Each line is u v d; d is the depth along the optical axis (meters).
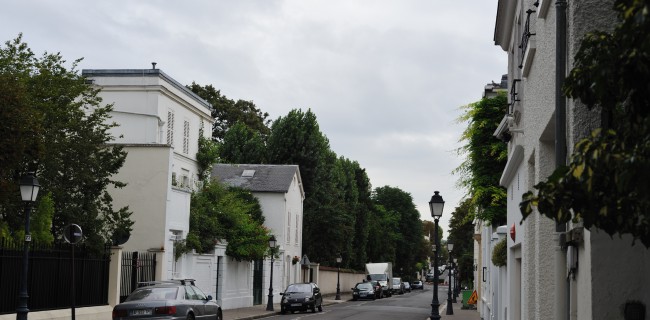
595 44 4.47
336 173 70.69
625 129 4.16
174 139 37.66
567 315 6.98
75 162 23.97
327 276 66.94
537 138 9.71
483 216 25.72
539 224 9.79
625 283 5.84
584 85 4.54
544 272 9.71
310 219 62.91
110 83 35.84
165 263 29.73
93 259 23.69
